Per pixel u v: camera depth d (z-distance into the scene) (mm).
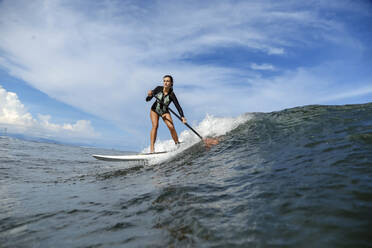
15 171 4094
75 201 2090
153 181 2551
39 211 1831
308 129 2926
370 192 1220
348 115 3145
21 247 1215
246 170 2102
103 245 1156
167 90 4289
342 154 1876
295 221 1100
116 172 3645
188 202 1594
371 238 878
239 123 4535
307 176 1618
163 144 4965
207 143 3920
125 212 1623
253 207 1336
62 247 1178
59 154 9055
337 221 1029
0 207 1969
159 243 1101
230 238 1047
